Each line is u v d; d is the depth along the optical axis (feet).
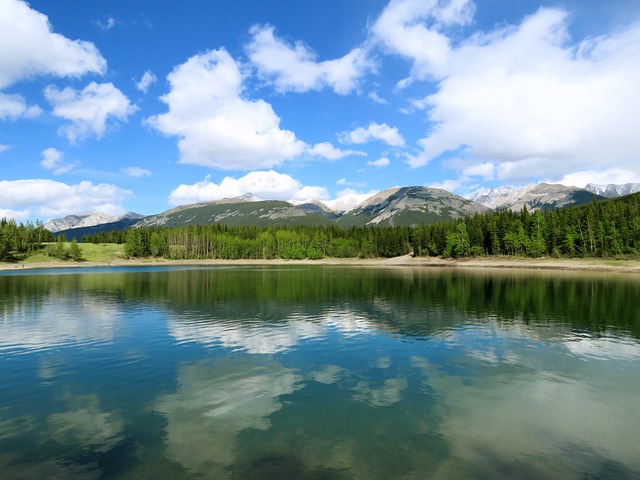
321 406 54.19
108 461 40.11
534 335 96.99
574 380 64.69
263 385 63.00
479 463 39.50
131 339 95.04
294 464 39.27
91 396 58.70
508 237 512.63
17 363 75.66
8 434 46.37
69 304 156.56
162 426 48.29
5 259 544.21
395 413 51.90
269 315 128.16
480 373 68.44
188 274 361.30
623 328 104.88
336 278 297.94
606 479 36.78
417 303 154.71
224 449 42.52
